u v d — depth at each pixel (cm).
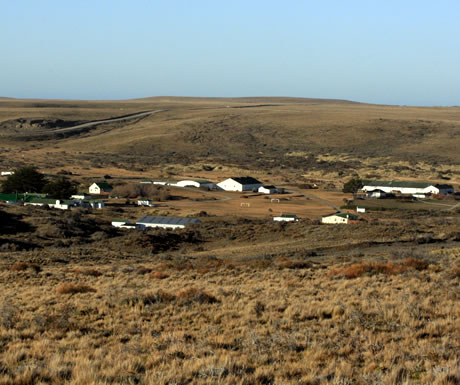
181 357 2222
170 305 3334
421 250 7806
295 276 4756
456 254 6531
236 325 2820
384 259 6488
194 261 7431
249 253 9325
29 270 6038
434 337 2488
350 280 4225
